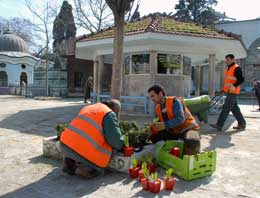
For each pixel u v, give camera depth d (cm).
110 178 521
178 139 591
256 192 472
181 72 1377
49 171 559
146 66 1331
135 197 447
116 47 740
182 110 594
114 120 516
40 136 870
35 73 3575
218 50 1461
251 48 3866
